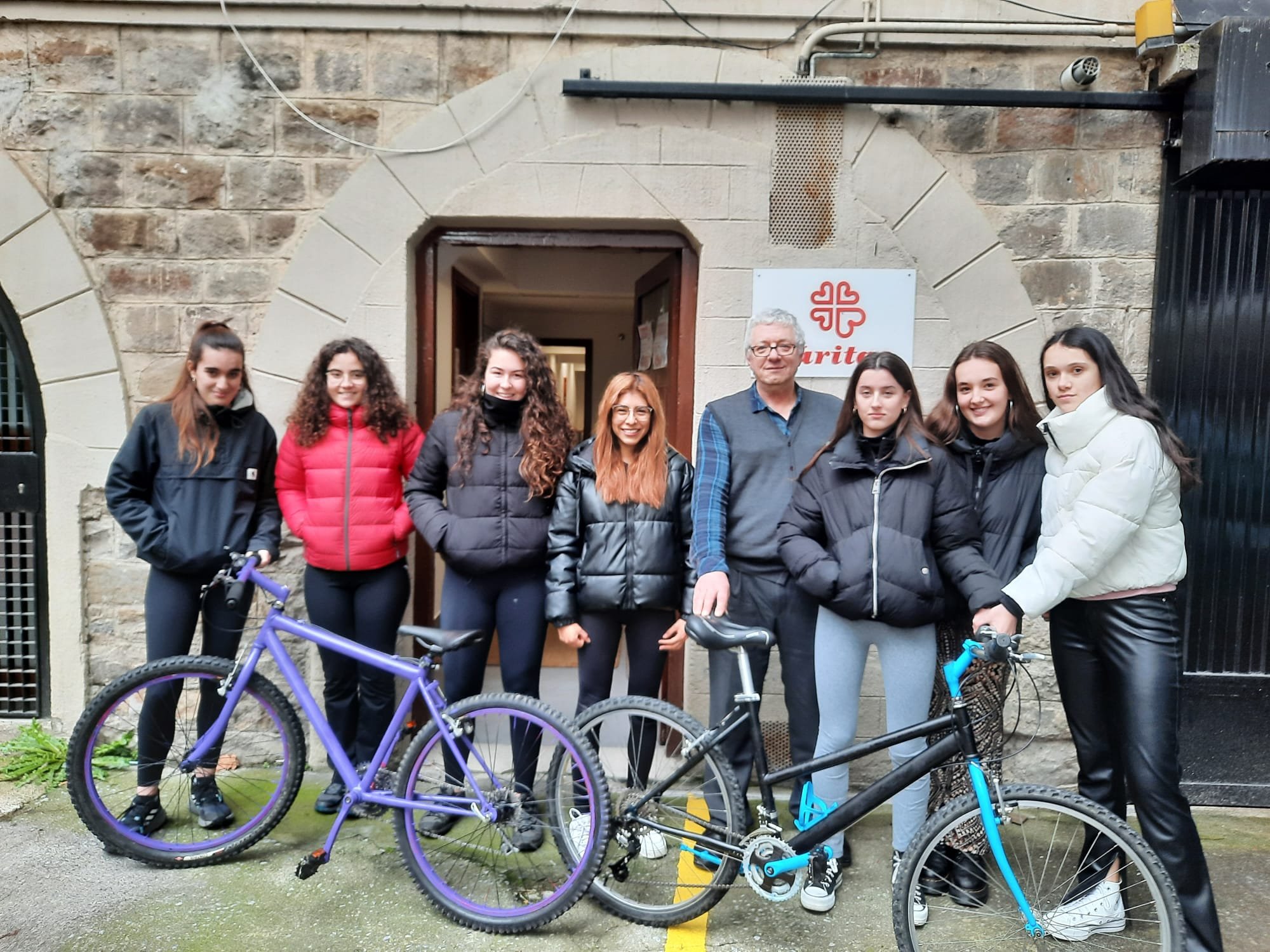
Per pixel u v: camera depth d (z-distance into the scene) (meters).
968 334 3.14
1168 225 3.07
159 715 2.61
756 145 3.11
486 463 2.54
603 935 2.26
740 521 2.52
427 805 2.30
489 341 2.59
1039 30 3.00
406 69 3.11
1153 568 2.11
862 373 2.27
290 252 3.18
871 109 3.10
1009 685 2.84
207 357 2.55
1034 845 2.71
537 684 2.67
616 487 2.48
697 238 3.14
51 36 3.12
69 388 3.18
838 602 2.24
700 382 3.18
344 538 2.66
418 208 3.13
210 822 2.66
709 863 2.31
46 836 2.70
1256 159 2.75
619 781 2.49
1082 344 2.13
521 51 3.11
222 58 3.12
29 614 3.29
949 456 2.29
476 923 2.25
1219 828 2.94
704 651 3.14
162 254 3.17
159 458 2.62
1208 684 3.12
